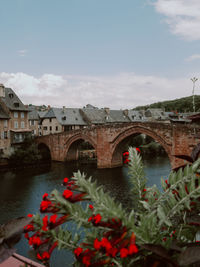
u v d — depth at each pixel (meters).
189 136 27.28
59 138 47.91
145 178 2.78
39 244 2.00
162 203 2.31
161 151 57.38
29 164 44.03
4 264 3.25
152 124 31.78
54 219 1.83
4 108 45.50
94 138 41.44
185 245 2.03
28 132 46.88
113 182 30.75
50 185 30.22
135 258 1.91
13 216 20.33
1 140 43.94
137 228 1.77
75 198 1.85
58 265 12.17
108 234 1.76
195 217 2.36
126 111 71.00
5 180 33.22
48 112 59.91
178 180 2.27
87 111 63.47
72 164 45.25
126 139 38.47
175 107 94.00
